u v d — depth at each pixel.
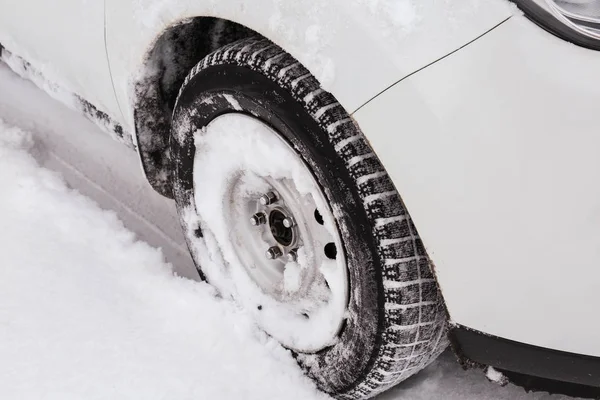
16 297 2.22
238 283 2.22
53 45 2.52
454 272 1.61
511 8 1.51
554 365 1.63
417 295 1.72
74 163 3.05
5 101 3.35
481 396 2.09
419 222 1.61
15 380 1.93
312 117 1.71
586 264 1.51
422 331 1.78
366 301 1.78
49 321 2.14
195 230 2.32
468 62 1.51
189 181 2.25
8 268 2.34
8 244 2.44
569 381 1.67
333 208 1.75
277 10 1.67
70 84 2.62
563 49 1.48
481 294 1.61
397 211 1.68
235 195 2.16
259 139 1.90
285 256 2.09
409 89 1.53
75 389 1.93
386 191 1.67
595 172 1.48
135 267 2.45
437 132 1.52
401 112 1.54
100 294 2.29
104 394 1.93
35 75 2.89
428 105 1.52
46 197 2.70
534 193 1.50
